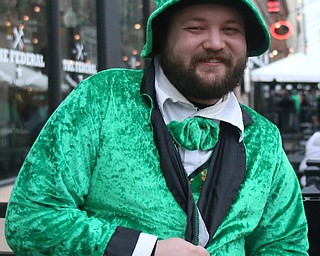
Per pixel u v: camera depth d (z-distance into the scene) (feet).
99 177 4.14
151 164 4.11
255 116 4.81
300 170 15.84
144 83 4.39
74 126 4.09
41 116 17.19
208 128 4.33
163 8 4.14
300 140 33.17
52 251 3.90
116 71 4.55
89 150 4.12
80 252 3.84
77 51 16.89
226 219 4.18
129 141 4.13
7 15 17.02
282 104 41.37
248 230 4.36
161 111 4.31
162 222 4.08
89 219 3.98
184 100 4.37
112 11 10.98
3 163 16.71
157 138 4.17
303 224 4.80
